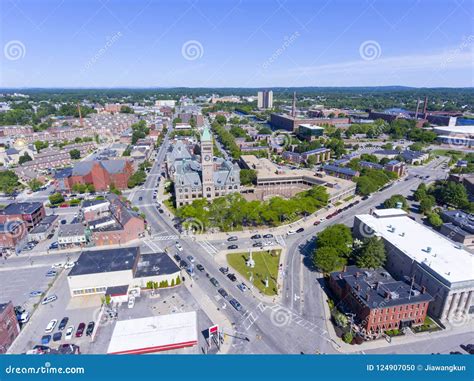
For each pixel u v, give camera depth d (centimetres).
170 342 8619
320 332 9506
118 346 8475
